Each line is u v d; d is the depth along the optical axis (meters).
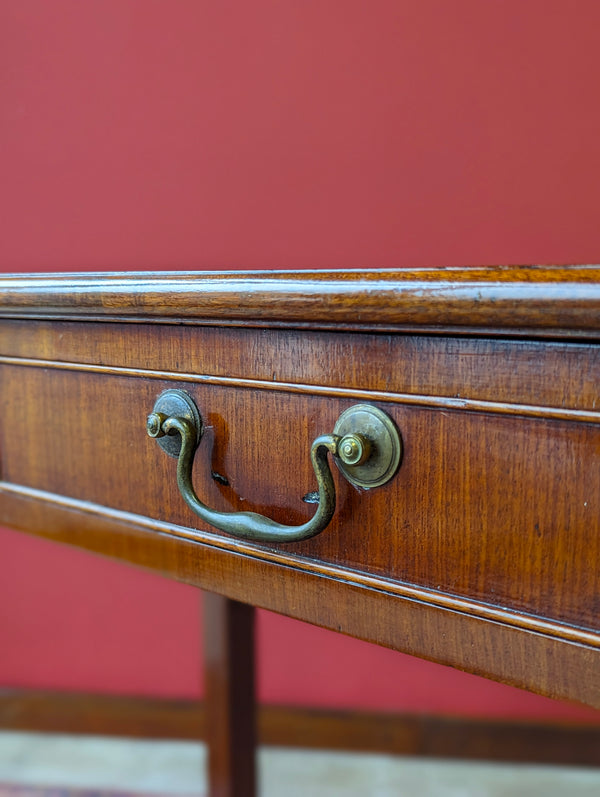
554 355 0.32
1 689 1.08
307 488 0.37
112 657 1.05
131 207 0.89
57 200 0.91
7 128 0.90
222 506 0.39
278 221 0.85
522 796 0.94
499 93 0.77
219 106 0.84
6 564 1.05
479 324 0.32
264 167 0.84
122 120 0.87
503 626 0.34
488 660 0.34
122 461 0.41
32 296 0.41
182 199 0.87
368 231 0.83
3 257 0.94
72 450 0.43
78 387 0.42
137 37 0.85
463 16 0.76
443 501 0.34
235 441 0.38
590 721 0.97
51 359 0.42
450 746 1.00
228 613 0.67
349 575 0.36
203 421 0.39
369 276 0.33
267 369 0.37
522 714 0.98
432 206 0.81
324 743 1.02
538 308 0.31
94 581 1.03
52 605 1.05
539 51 0.75
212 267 0.88
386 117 0.80
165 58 0.84
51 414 0.43
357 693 1.01
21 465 0.45
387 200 0.82
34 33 0.87
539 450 0.32
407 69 0.78
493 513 0.34
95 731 1.07
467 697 0.99
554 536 0.33
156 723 1.06
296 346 0.36
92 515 0.43
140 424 0.40
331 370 0.35
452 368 0.33
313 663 1.01
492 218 0.80
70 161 0.90
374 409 0.35
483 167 0.79
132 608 1.03
